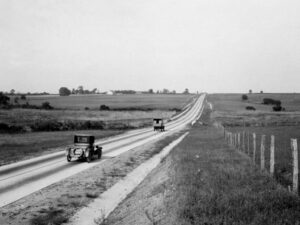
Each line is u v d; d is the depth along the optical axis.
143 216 9.20
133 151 26.91
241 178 11.42
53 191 13.09
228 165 14.69
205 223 7.30
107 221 9.66
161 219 8.38
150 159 22.47
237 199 8.68
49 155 23.34
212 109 123.94
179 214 7.98
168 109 123.12
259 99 182.25
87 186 14.07
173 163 16.23
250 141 28.53
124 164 20.27
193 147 25.55
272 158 12.14
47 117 64.75
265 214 7.39
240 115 90.06
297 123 61.31
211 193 9.29
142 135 45.12
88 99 183.75
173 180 12.05
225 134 35.97
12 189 13.27
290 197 8.64
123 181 15.31
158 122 54.94
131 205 11.05
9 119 54.19
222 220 7.34
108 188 13.84
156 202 10.00
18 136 36.16
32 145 28.38
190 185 10.67
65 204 11.37
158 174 15.64
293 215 7.34
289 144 24.33
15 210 10.55
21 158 21.70
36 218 9.79
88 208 10.99
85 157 20.48
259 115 88.00
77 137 21.30
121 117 82.38
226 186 10.31
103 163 20.52
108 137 41.22
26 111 79.62
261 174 12.17
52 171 17.34
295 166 9.33
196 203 8.66
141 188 13.72
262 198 8.63
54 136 37.38
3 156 22.12
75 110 98.31
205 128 60.97
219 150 22.52
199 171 13.38
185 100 184.12
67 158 20.73
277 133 37.09
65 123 52.22
